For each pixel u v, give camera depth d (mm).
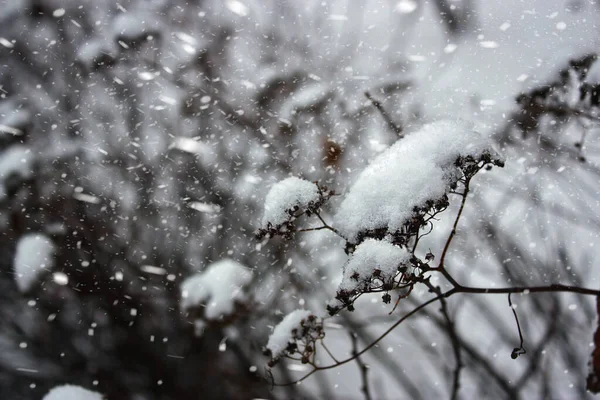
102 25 6504
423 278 1595
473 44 5105
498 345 2762
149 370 3883
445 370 2797
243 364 3570
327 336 3346
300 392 3176
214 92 5336
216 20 6273
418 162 1560
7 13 6539
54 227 4586
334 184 4066
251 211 4340
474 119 4145
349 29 5867
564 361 2531
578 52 3973
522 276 2920
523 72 4309
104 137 5246
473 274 3094
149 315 4176
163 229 4484
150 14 6367
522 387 2529
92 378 4039
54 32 6492
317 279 3678
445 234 3359
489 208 3436
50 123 5492
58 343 4289
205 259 4246
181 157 4809
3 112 5637
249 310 3488
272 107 4996
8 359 4238
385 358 2980
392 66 5250
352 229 1610
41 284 4375
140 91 5586
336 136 4465
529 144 3760
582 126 3629
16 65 6129
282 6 6336
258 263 3898
